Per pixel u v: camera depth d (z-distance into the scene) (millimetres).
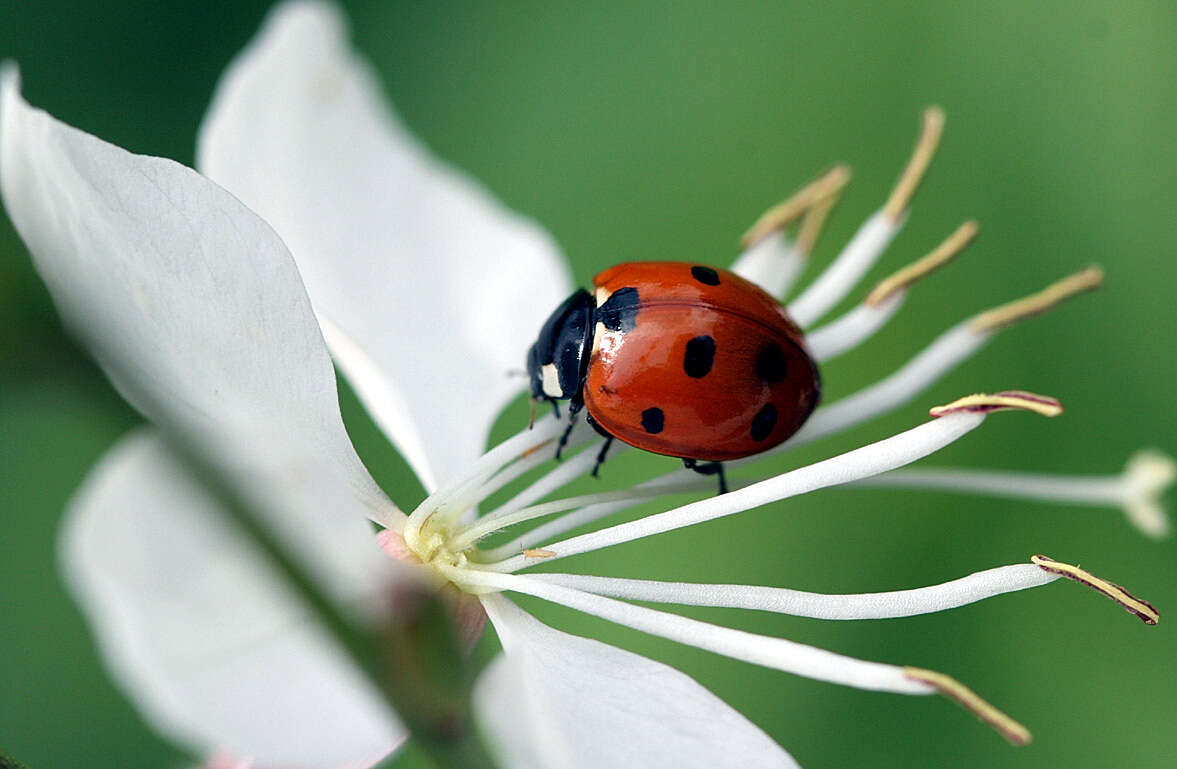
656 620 73
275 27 82
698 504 74
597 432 77
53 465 97
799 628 95
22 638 96
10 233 54
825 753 94
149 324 68
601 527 96
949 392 98
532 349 77
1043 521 96
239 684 65
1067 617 95
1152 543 95
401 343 82
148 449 59
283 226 81
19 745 95
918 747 94
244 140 81
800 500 96
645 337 74
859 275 80
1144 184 98
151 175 67
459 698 63
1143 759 93
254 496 60
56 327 55
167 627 63
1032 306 79
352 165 84
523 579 74
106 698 96
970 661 95
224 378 69
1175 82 98
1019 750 94
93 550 61
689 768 71
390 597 63
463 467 80
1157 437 96
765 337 74
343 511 63
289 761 65
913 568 96
